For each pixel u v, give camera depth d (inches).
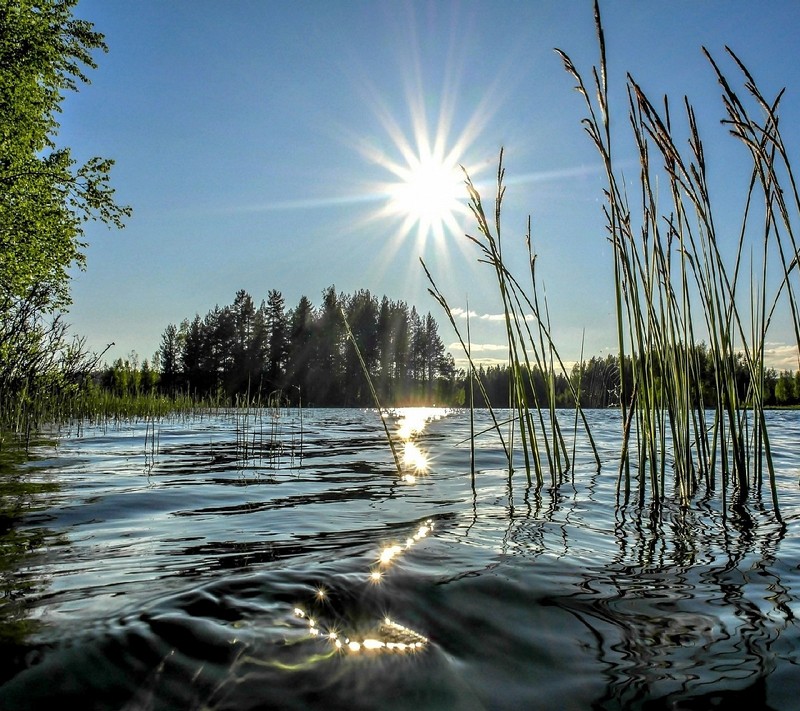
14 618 55.7
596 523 100.7
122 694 43.5
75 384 430.9
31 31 447.8
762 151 110.3
